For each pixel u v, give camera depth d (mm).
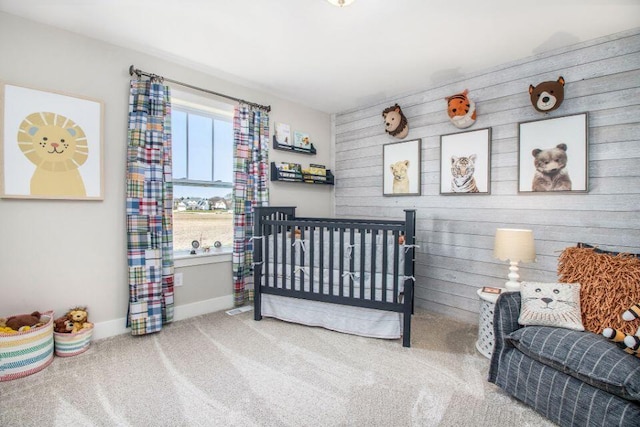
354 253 2600
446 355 2238
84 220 2355
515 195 2682
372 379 1914
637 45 2150
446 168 3105
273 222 2844
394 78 3064
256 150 3346
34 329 1942
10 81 2043
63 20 2139
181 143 3033
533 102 2443
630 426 1249
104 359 2119
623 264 1736
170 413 1587
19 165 2080
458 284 3043
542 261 2545
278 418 1560
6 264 2066
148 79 2600
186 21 2141
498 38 2318
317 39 2357
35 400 1677
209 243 3238
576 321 1671
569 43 2379
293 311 2801
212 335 2535
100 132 2383
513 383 1708
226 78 3096
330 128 4250
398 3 1907
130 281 2469
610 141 2246
